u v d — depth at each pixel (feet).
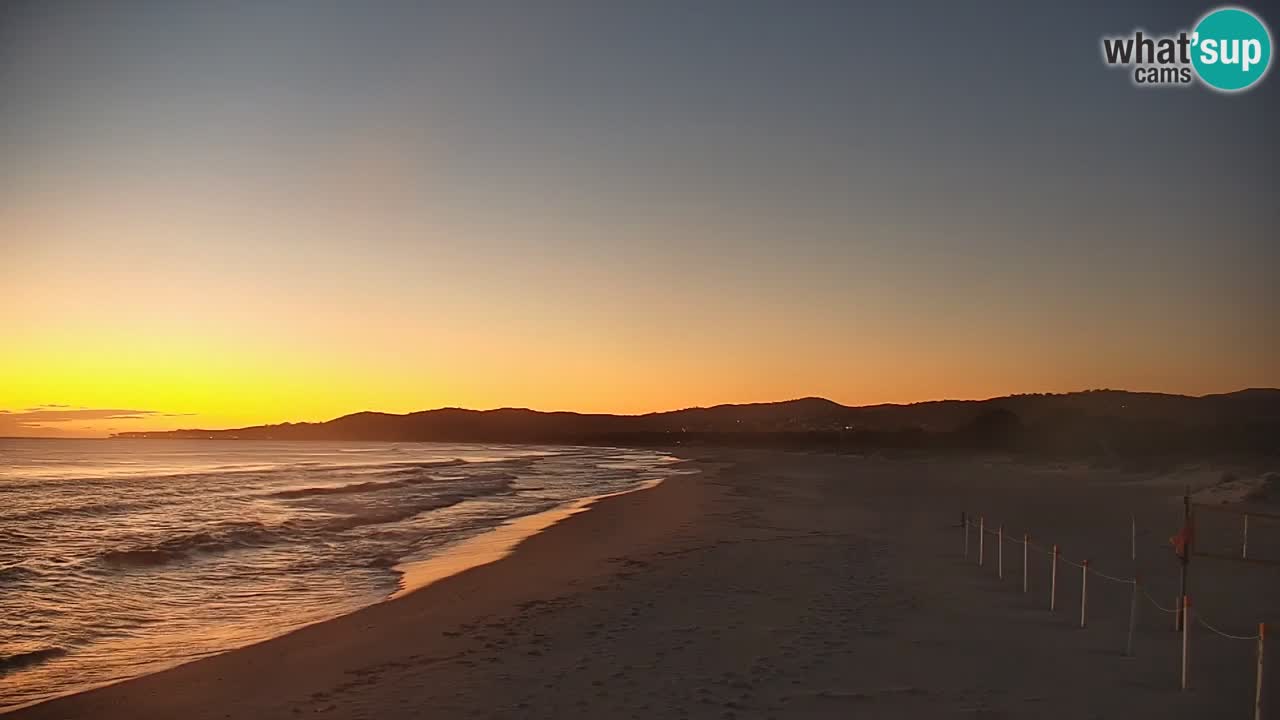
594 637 32.07
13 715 25.13
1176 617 31.40
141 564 55.21
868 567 48.14
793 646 29.66
